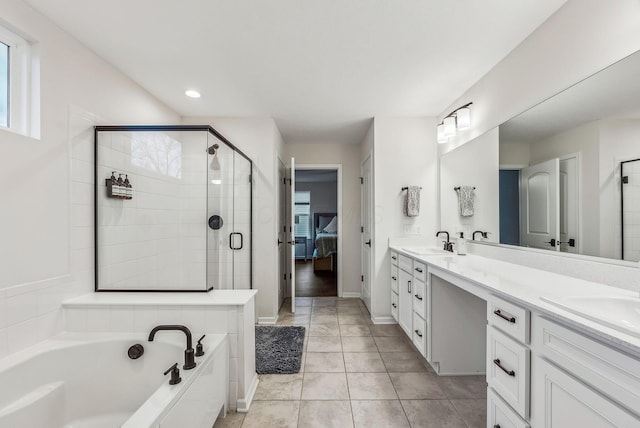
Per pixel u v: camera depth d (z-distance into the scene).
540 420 1.02
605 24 1.30
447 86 2.46
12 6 1.41
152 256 2.37
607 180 1.29
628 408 0.73
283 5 1.50
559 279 1.47
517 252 1.91
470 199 2.48
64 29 1.68
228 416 1.68
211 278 2.46
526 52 1.80
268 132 3.23
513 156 1.93
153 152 2.36
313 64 2.10
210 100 2.74
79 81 1.80
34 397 1.38
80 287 1.81
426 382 2.02
